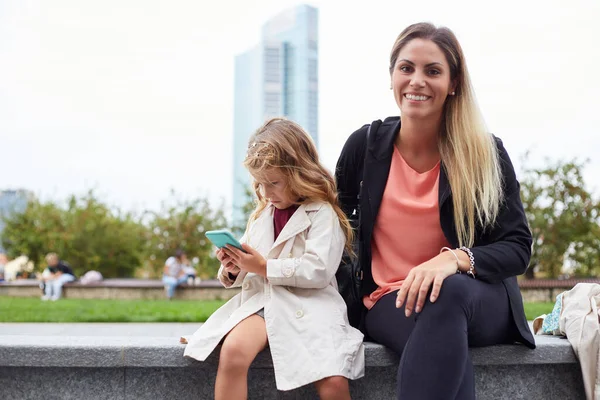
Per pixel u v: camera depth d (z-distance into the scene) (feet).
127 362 9.07
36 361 9.05
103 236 67.21
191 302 41.98
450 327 7.90
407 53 9.37
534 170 53.21
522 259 8.99
